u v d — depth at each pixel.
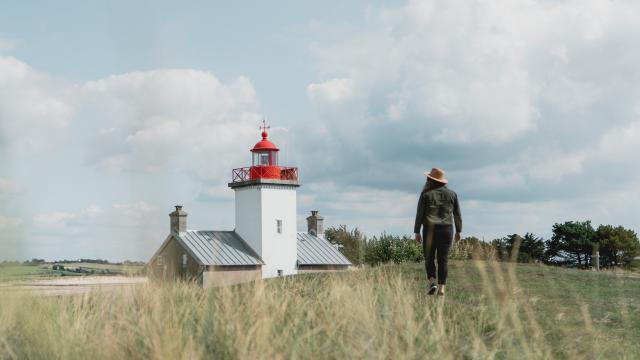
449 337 5.75
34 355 4.74
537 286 10.04
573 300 8.89
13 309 4.77
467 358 5.55
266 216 44.28
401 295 6.72
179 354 4.38
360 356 4.65
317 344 4.94
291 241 45.41
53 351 4.75
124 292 5.80
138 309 5.73
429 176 9.52
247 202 45.03
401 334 5.38
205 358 4.54
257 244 43.97
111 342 4.80
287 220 45.38
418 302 7.93
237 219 45.56
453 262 12.22
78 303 5.98
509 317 6.71
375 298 6.41
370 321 5.36
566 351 5.95
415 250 32.97
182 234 41.09
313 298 7.21
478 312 7.14
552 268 12.99
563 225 47.69
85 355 4.71
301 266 45.44
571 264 46.69
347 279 8.30
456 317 7.05
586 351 6.05
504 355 5.66
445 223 9.29
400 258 32.56
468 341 5.91
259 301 5.84
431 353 5.07
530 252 36.94
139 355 4.55
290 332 5.27
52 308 5.45
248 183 44.44
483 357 5.38
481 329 6.35
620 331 7.09
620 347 6.31
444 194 9.42
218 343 4.77
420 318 6.66
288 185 45.34
